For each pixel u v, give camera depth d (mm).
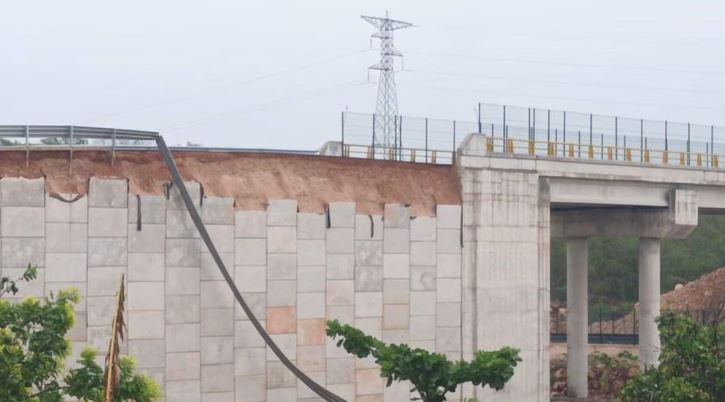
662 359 31203
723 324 32344
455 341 48344
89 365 26219
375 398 45250
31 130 38281
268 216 42906
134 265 39562
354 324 45094
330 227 44562
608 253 122125
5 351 24594
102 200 39062
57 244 38125
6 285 36125
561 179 53438
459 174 49219
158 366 39812
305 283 43750
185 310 40531
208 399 40875
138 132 40219
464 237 48906
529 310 51062
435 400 27203
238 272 42125
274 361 42406
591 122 55031
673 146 59062
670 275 123125
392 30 97125
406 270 46906
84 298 38500
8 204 37438
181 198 40594
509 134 51438
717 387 30359
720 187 61438
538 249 51656
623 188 56719
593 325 107938
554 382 71625
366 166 47250
